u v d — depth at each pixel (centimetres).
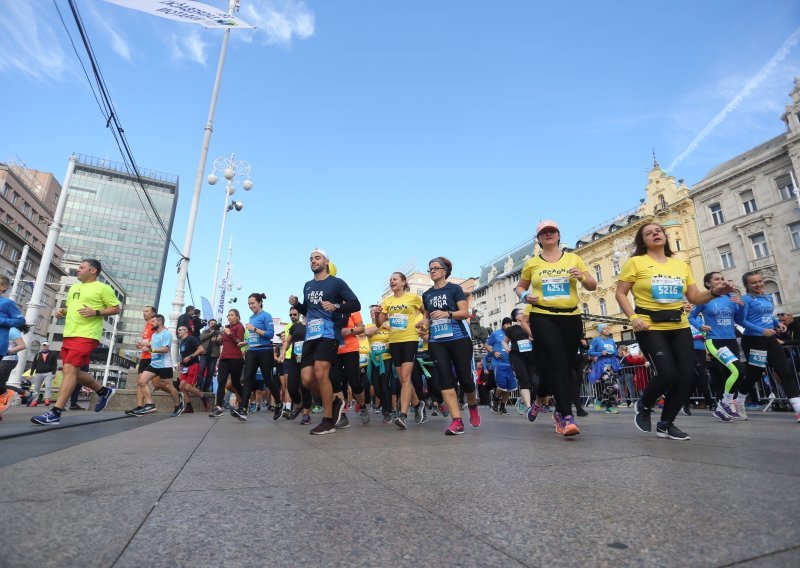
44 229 5309
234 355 814
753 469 237
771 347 584
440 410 870
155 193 9875
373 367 902
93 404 1048
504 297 5231
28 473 237
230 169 2269
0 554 122
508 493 197
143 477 230
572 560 122
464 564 120
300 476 237
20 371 1189
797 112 2664
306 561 122
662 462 266
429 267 534
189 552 128
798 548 125
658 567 116
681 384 389
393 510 172
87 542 134
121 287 9106
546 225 445
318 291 508
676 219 3291
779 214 2730
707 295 393
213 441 401
